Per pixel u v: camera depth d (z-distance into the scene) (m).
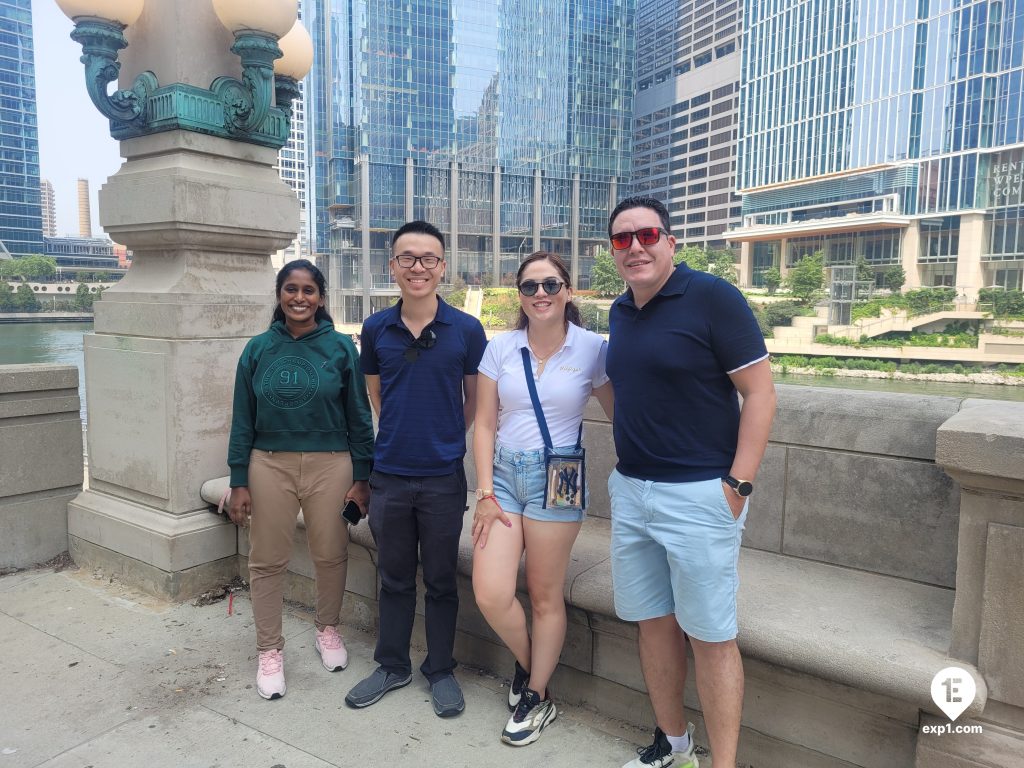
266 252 4.27
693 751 2.48
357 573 3.56
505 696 2.93
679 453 2.05
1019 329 73.06
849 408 2.78
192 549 3.89
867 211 94.56
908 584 2.65
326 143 112.94
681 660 2.34
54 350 71.19
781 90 106.50
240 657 3.26
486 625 3.12
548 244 120.81
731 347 1.95
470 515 3.56
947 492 2.58
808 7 101.56
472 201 114.69
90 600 3.90
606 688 2.77
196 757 2.50
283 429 2.92
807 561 2.89
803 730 2.33
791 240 105.12
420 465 2.66
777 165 108.00
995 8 80.19
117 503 4.18
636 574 2.22
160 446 3.91
